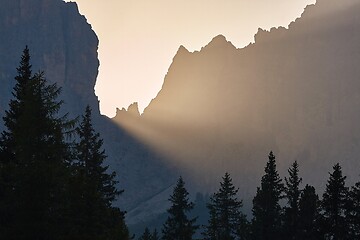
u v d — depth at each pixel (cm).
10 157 5484
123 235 5444
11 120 5694
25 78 6097
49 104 5181
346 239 7856
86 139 7962
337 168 8069
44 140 4991
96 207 5153
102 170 7938
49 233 4544
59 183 4831
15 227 4475
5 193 4812
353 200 7912
